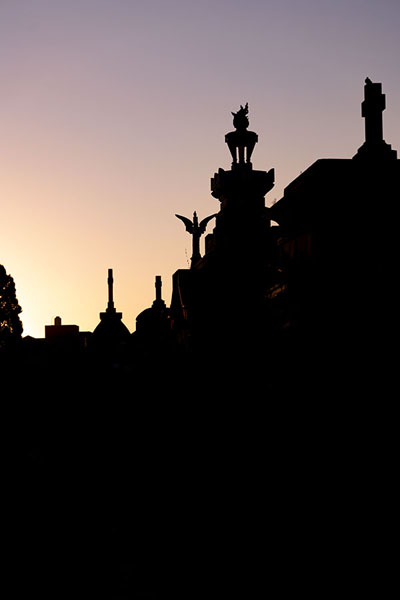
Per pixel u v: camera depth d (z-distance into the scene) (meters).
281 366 27.58
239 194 40.00
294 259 26.31
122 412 59.78
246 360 36.03
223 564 25.47
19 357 74.38
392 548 22.08
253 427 31.47
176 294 41.03
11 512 34.31
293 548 23.77
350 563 22.23
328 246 24.44
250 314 37.47
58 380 69.69
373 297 24.25
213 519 30.05
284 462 26.00
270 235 39.53
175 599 23.33
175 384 43.91
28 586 24.66
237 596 23.34
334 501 23.22
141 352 58.72
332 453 23.64
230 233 39.50
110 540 29.98
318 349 24.34
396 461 23.09
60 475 44.62
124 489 40.31
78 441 58.34
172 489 36.78
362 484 23.09
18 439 56.94
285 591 23.16
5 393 68.19
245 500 29.12
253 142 40.56
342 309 24.28
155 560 27.20
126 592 23.86
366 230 24.50
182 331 41.81
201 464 34.97
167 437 43.25
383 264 24.34
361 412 23.66
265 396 30.03
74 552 28.28
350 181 24.42
